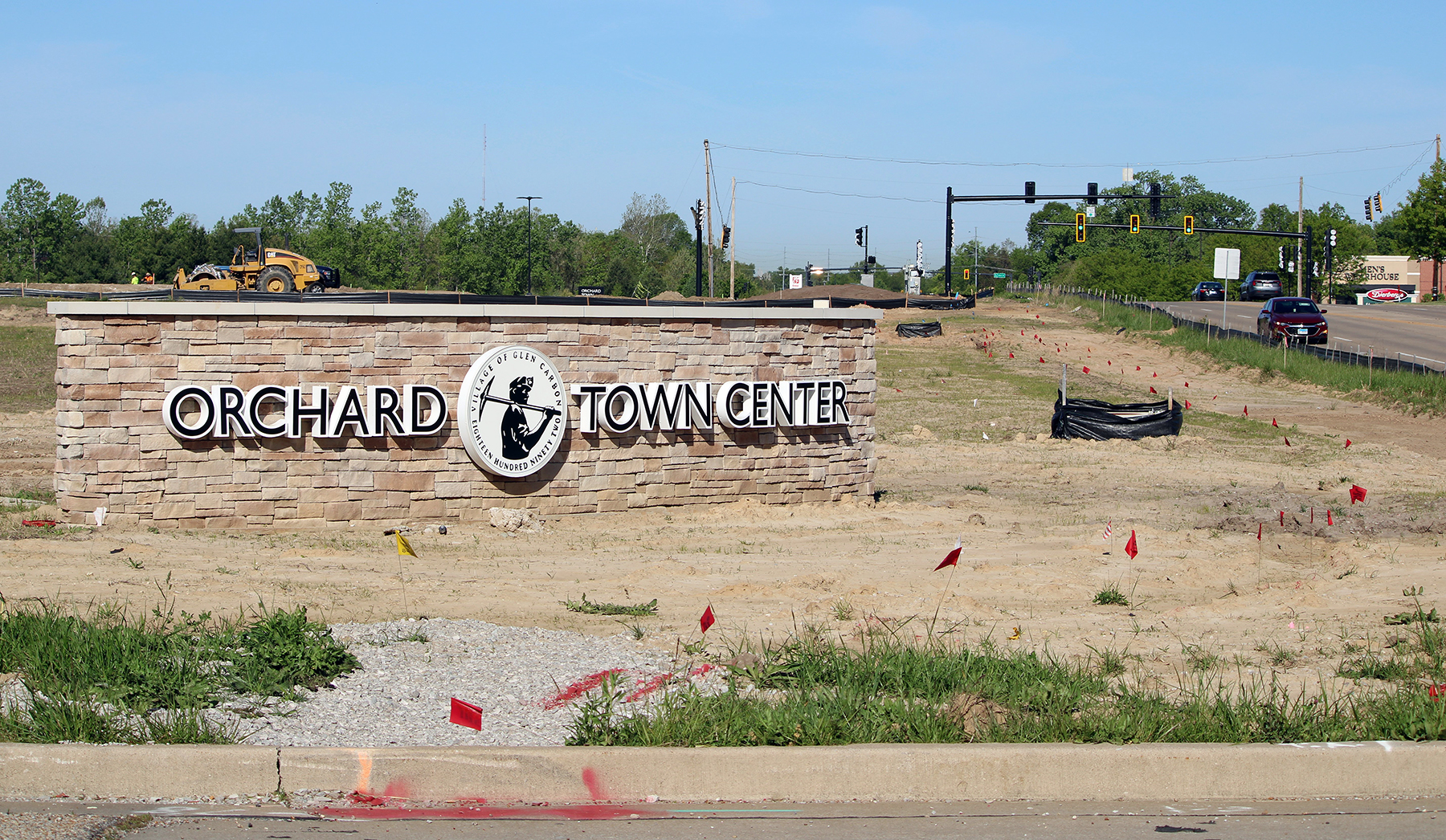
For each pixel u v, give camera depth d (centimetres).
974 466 2556
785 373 1986
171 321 1625
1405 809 689
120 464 1612
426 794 686
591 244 11225
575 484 1833
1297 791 714
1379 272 12631
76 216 10150
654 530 1750
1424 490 2211
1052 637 1105
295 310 1666
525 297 4691
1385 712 796
